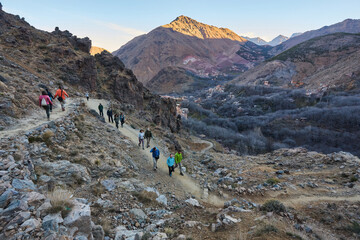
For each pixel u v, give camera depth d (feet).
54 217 12.86
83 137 39.22
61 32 144.87
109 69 156.35
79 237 12.84
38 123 32.35
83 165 29.09
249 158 83.71
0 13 108.47
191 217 26.03
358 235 25.32
